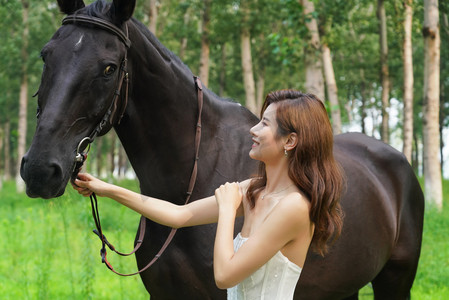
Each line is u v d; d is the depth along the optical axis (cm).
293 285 198
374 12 2311
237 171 288
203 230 268
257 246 188
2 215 1288
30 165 218
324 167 198
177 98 272
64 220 536
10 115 3453
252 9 2016
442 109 2641
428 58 1269
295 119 195
